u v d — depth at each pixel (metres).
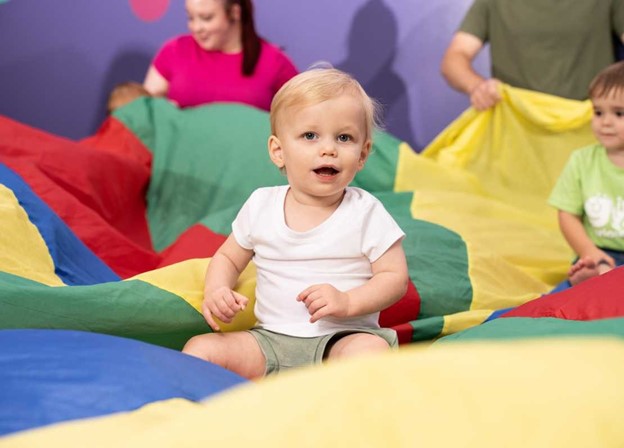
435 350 0.90
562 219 2.44
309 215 1.68
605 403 0.80
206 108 3.10
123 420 1.08
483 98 3.22
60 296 1.51
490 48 3.40
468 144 3.24
